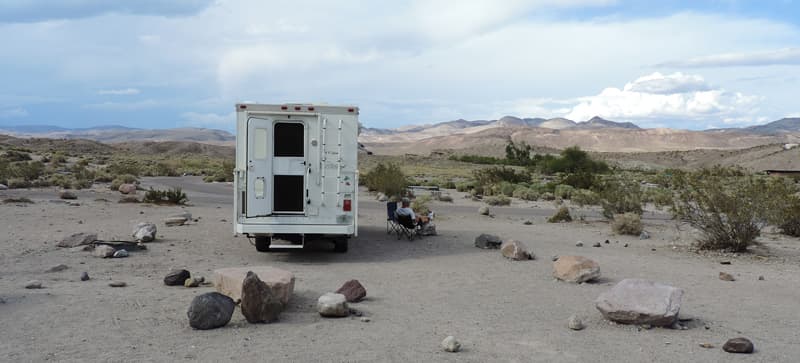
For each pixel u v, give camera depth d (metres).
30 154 69.69
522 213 24.88
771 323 7.97
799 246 15.91
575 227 19.64
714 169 15.72
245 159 12.45
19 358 5.87
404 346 6.60
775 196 14.25
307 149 12.70
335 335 6.93
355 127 12.85
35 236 14.06
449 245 15.02
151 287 9.27
